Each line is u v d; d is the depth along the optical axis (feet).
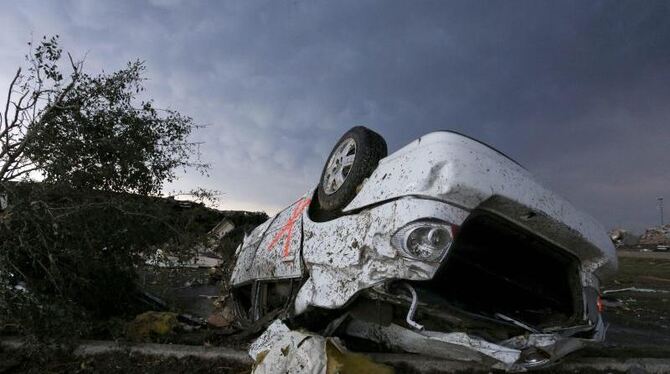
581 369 13.46
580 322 10.41
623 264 60.18
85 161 16.78
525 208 9.77
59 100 16.17
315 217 12.83
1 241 14.17
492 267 11.83
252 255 17.16
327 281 10.93
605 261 10.73
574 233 10.25
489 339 9.88
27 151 15.39
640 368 13.35
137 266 19.10
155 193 18.93
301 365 9.74
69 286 15.76
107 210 16.29
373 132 12.00
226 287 21.47
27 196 14.64
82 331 14.44
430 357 12.76
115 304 19.03
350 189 11.27
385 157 11.31
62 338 13.53
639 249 88.48
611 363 13.79
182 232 18.45
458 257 11.55
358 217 10.58
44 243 13.93
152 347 14.20
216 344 15.38
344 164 12.03
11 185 14.85
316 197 13.62
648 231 108.58
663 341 19.56
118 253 17.80
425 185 9.32
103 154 17.39
